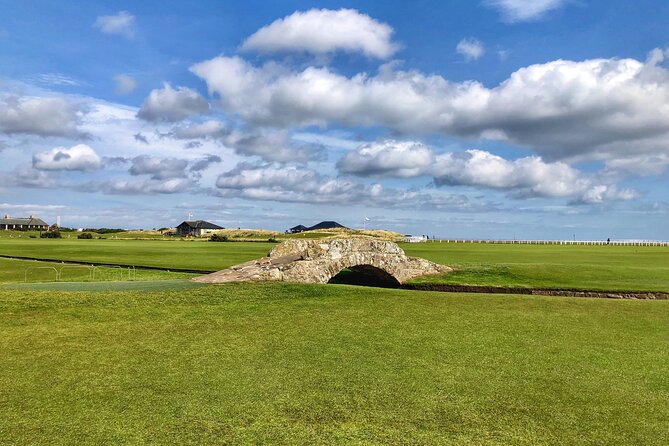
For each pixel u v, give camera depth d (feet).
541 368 36.40
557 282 94.94
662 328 51.57
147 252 205.77
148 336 42.27
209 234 510.17
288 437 23.98
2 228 584.81
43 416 25.77
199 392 29.68
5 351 36.88
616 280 97.50
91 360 35.35
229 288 64.90
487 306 61.05
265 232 516.73
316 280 78.48
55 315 47.91
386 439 24.09
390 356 38.37
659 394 31.42
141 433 23.97
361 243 90.22
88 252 205.16
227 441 23.35
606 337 46.88
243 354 37.83
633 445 24.22
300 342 41.78
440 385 32.09
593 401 29.99
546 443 24.23
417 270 97.81
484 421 26.63
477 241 462.60
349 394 30.01
